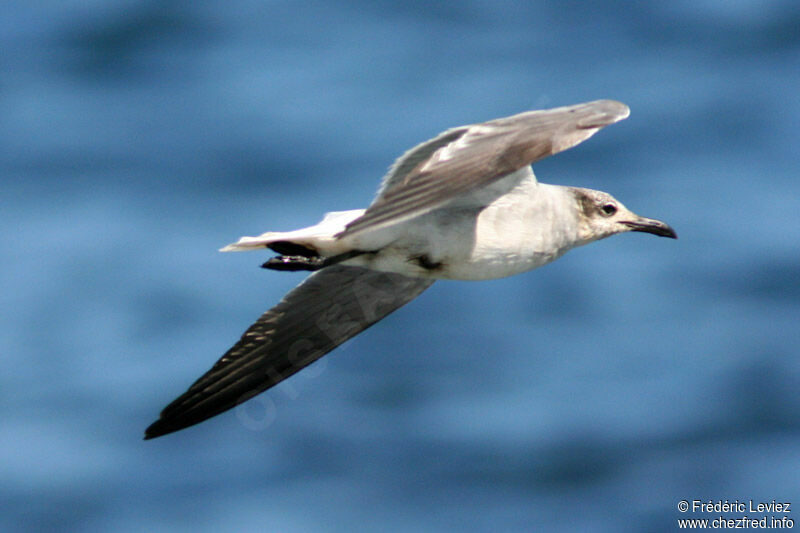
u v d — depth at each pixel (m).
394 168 7.81
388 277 9.62
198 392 9.79
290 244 8.72
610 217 9.80
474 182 7.37
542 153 7.52
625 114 7.88
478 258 8.88
